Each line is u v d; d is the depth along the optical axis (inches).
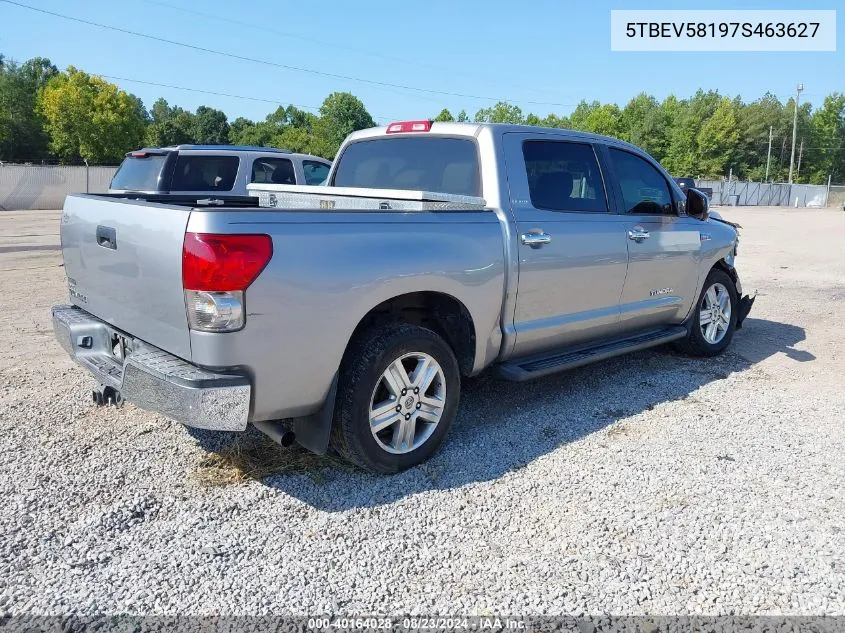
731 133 2847.0
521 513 127.0
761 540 117.8
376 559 111.9
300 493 134.1
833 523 123.6
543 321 171.9
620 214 192.9
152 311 124.0
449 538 118.5
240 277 112.0
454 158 170.7
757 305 342.3
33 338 252.5
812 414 180.2
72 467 143.5
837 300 356.5
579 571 108.9
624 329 201.2
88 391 191.5
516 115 2773.1
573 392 197.2
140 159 382.6
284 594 102.7
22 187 1279.5
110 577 106.0
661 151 2979.8
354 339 136.4
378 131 192.2
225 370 114.9
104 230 136.4
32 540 115.7
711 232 227.5
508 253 157.9
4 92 2472.9
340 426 133.0
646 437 163.3
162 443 156.5
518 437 162.9
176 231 114.0
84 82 2065.7
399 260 134.5
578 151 185.3
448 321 157.6
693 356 238.1
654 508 128.7
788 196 2449.6
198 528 120.8
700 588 104.7
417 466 146.0
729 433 166.2
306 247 120.6
